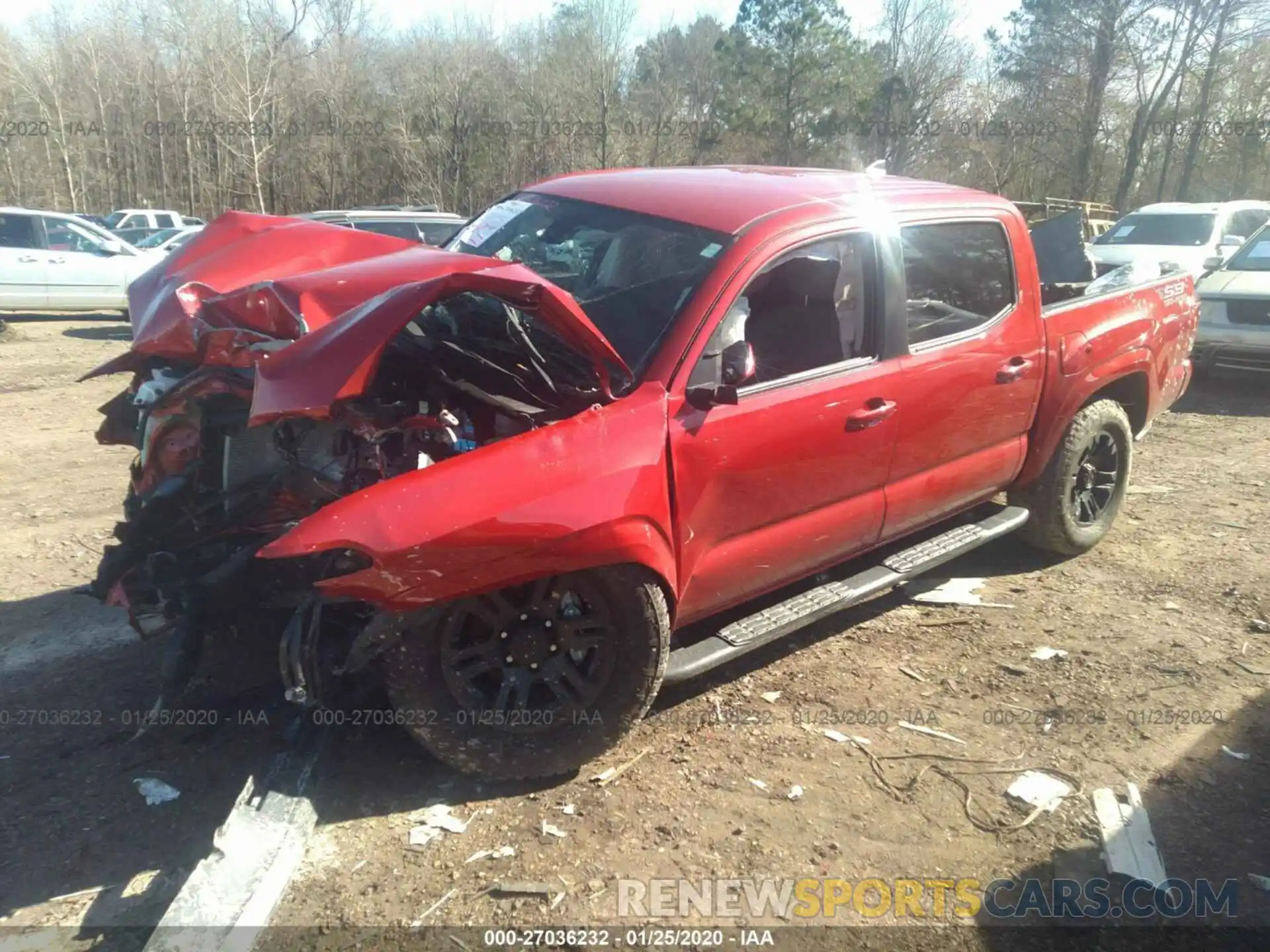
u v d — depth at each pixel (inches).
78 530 227.0
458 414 128.9
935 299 167.9
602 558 121.6
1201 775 137.6
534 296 116.6
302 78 1531.7
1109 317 205.2
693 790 131.4
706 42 1717.5
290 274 159.8
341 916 108.0
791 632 153.2
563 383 132.1
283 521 129.3
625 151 1380.4
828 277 150.9
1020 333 181.9
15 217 571.8
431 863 116.7
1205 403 380.5
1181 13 1263.5
